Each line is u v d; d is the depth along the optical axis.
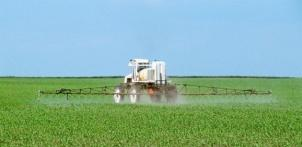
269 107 45.66
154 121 33.41
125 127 30.27
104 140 25.31
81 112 39.94
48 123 32.38
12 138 25.97
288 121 33.44
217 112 39.88
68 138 25.77
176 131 28.52
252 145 23.97
